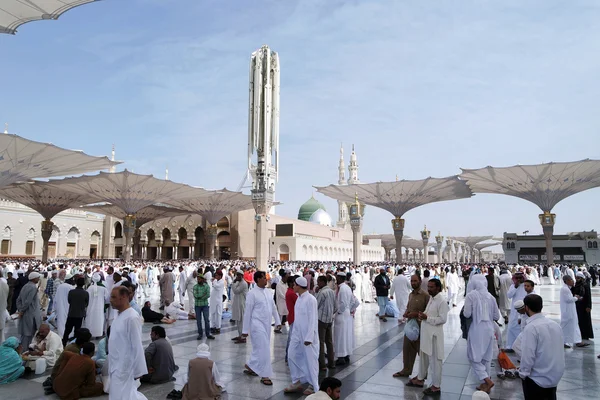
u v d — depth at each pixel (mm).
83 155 32469
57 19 10742
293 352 6383
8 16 10492
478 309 6426
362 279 19219
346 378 7051
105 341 7094
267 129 29438
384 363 8047
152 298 20688
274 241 59281
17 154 29125
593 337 10234
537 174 38500
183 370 7559
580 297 10148
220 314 11180
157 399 6090
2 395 6281
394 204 45969
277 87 30344
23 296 8625
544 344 4344
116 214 61031
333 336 8062
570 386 6699
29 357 7445
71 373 6109
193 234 62469
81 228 67562
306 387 6445
